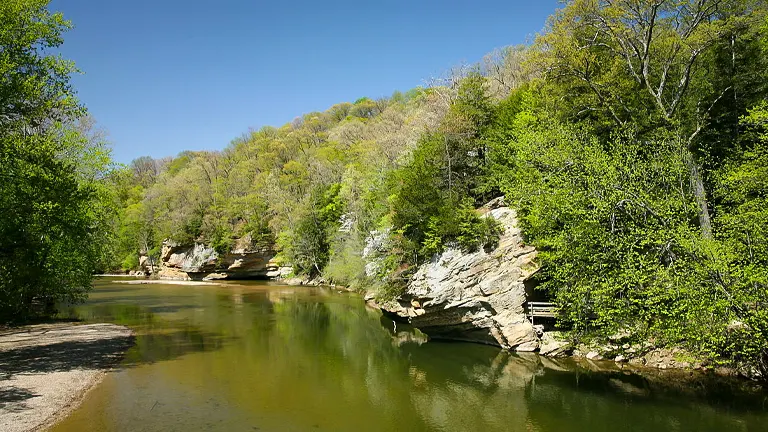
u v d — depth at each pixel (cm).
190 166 11700
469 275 2747
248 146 11762
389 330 3350
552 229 2338
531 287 2714
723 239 1850
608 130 2911
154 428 1474
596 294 1906
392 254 3572
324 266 7250
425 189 3328
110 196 3972
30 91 2164
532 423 1569
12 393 1734
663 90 2858
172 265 9162
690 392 1822
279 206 8338
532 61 2886
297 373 2172
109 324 3456
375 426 1541
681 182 1973
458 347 2767
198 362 2344
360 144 8212
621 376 2072
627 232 1948
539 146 2245
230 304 4828
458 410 1697
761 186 1933
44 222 2506
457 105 3934
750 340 1609
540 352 2503
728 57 2942
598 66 2902
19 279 2867
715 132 2678
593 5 2697
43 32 2295
